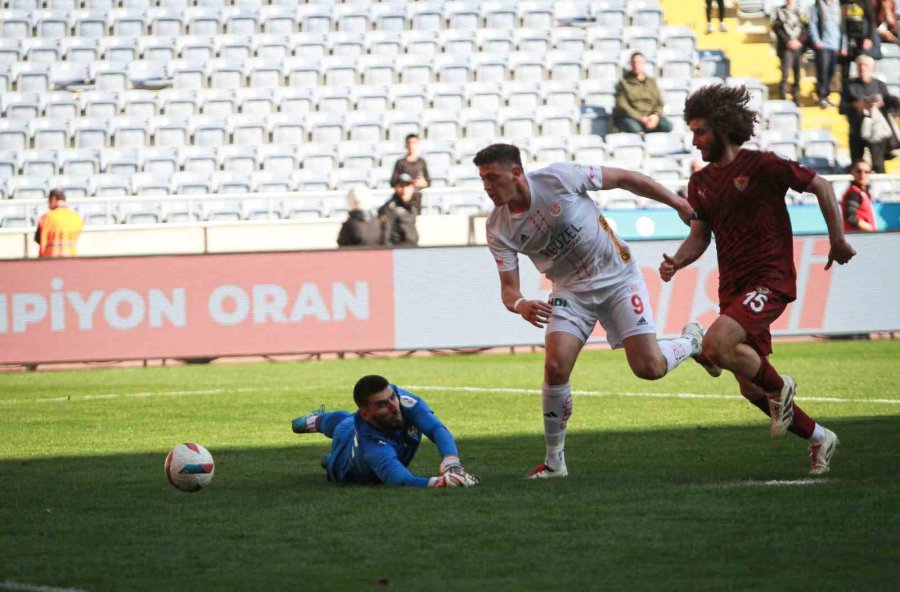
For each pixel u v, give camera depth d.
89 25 76.19
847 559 14.74
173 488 21.34
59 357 47.53
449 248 48.97
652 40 74.12
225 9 76.38
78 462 24.98
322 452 25.91
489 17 76.31
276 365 47.72
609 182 20.83
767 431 27.22
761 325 20.14
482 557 15.35
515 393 36.78
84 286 47.66
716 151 20.25
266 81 71.25
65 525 18.08
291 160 64.44
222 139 66.38
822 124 69.25
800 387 35.81
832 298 50.06
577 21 76.88
